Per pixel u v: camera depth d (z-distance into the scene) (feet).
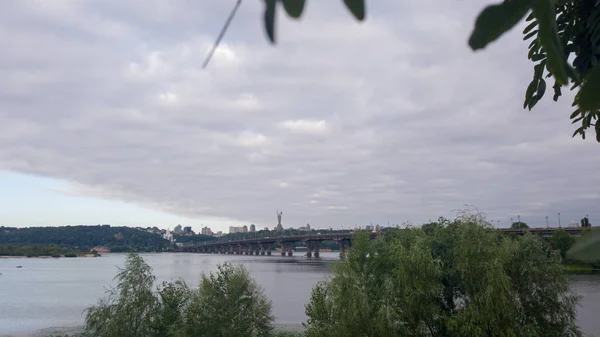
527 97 15.62
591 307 201.05
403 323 104.88
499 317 97.04
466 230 103.50
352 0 3.98
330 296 113.60
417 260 102.89
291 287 358.02
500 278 96.27
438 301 106.11
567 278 105.40
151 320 133.49
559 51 4.44
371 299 108.68
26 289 397.19
